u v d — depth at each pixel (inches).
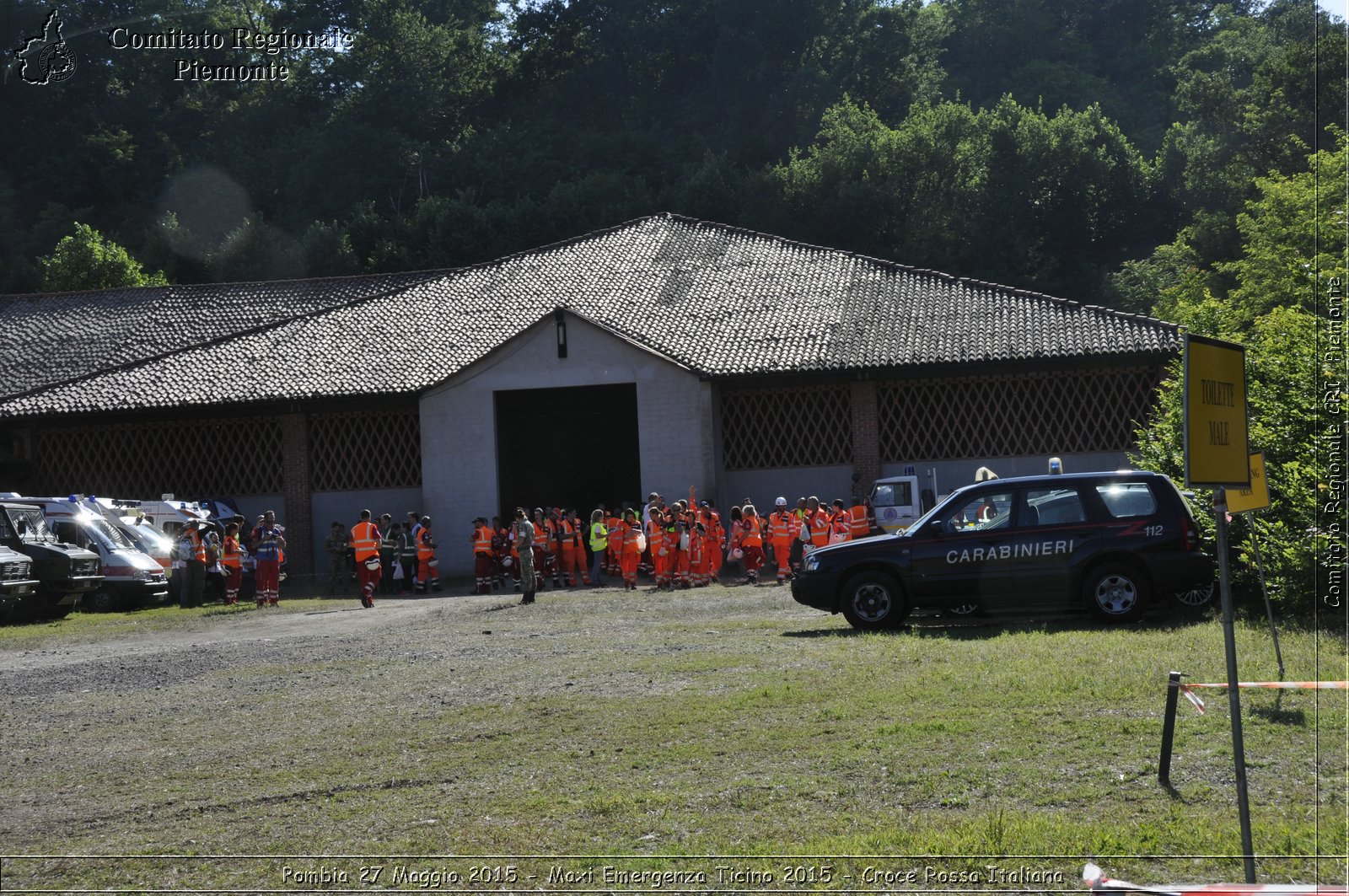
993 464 1451.8
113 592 1153.4
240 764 424.8
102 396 1519.4
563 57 3767.2
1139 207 3046.3
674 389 1465.3
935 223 2920.8
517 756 410.3
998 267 2815.0
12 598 1007.6
